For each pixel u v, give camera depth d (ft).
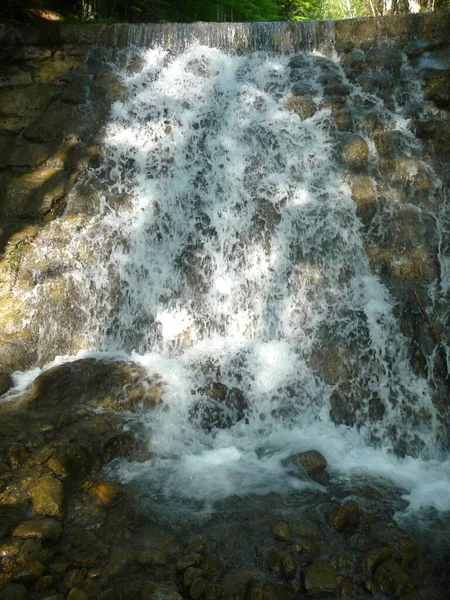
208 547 11.34
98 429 14.87
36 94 25.71
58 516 11.72
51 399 16.17
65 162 23.35
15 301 19.67
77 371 16.99
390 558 11.00
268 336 19.30
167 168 23.26
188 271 20.72
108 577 10.27
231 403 16.67
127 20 37.17
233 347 18.70
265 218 21.22
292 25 28.04
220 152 23.70
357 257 19.99
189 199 22.43
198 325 19.77
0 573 10.03
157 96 26.07
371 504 12.89
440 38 25.94
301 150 23.35
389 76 25.52
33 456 13.47
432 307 17.92
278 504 12.76
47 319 19.44
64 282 19.99
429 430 15.87
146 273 20.84
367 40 27.22
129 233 21.34
